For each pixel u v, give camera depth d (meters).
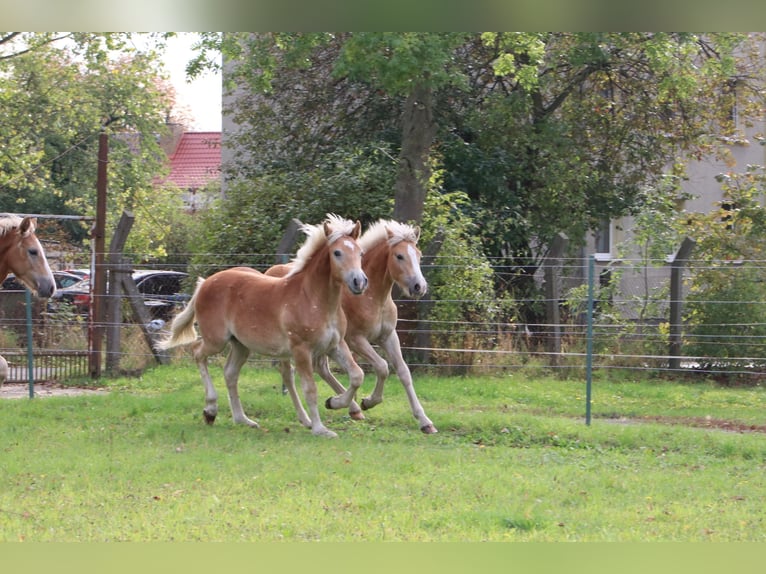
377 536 6.38
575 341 16.12
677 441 10.21
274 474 8.16
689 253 15.85
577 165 20.36
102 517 6.80
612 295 16.69
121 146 34.19
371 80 18.22
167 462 8.66
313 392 10.31
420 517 6.86
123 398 12.74
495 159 19.80
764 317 15.60
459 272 15.77
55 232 19.97
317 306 10.17
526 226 19.55
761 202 18.48
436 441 10.24
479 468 8.66
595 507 7.28
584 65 20.72
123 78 32.88
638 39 19.25
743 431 11.30
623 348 15.94
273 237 16.77
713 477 8.53
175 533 6.41
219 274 11.20
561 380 15.39
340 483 7.90
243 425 11.01
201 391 13.60
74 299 19.25
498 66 15.93
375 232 10.94
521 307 17.89
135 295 15.90
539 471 8.64
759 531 6.71
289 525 6.61
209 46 17.39
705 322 15.78
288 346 10.34
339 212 17.36
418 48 14.47
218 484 7.85
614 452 9.84
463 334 15.53
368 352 10.86
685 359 15.63
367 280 10.05
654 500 7.57
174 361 16.20
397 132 20.52
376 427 11.02
